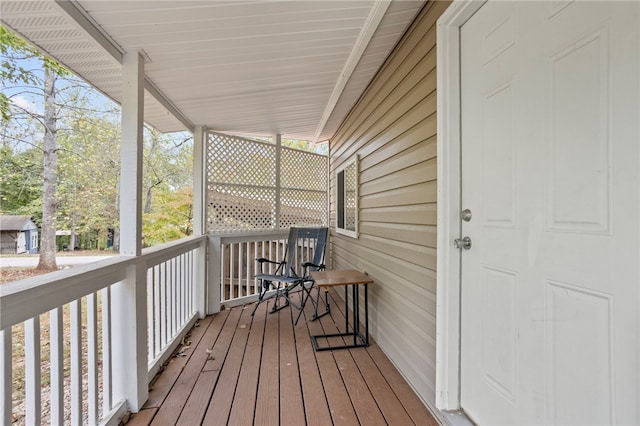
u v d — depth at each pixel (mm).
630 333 839
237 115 3506
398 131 2248
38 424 1175
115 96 2654
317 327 3057
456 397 1600
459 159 1607
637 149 832
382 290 2547
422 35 1880
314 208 4980
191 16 1667
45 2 1412
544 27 1114
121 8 1558
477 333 1474
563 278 1038
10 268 8133
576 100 996
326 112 3721
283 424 1600
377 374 2117
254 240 4098
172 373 2131
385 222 2492
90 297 1524
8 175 7688
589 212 955
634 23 836
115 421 1609
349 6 1727
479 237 1467
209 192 3672
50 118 7812
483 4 1438
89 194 8586
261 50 2125
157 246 2334
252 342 2672
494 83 1370
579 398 975
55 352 1279
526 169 1192
